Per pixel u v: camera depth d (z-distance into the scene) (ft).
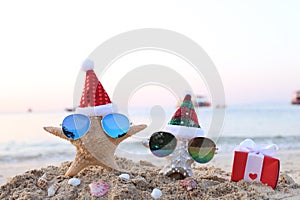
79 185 3.52
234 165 3.88
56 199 3.38
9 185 3.65
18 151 9.78
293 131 14.76
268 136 13.33
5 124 16.88
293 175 5.08
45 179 3.65
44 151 9.71
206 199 3.40
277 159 3.78
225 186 3.61
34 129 14.55
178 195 3.44
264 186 3.74
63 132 3.60
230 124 18.47
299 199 3.52
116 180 3.50
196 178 3.75
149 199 3.36
